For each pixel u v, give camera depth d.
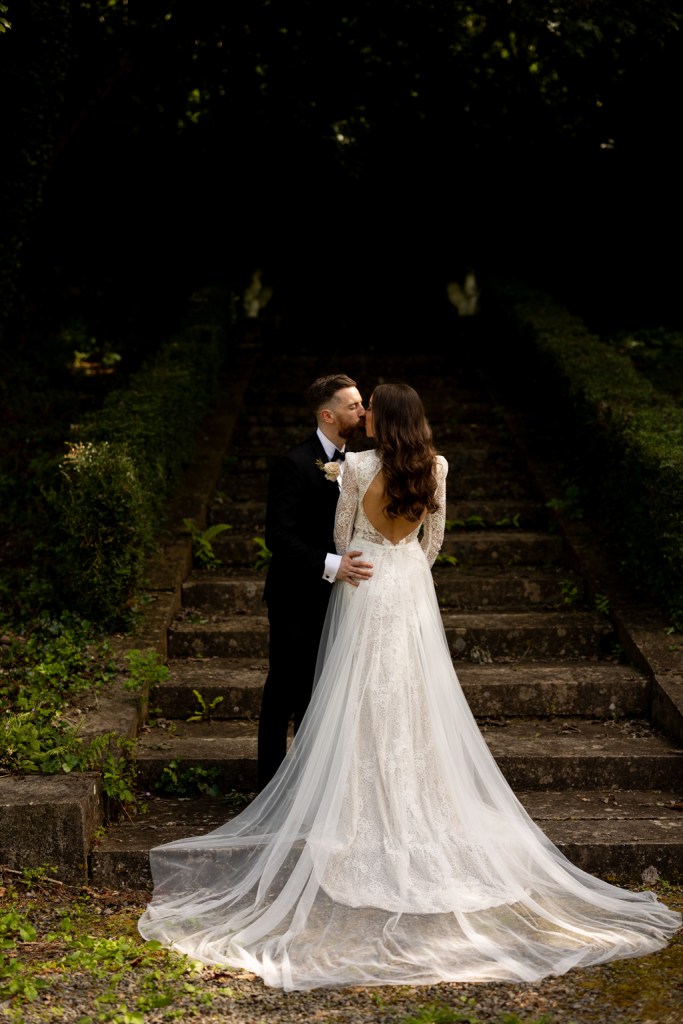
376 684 3.83
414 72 12.14
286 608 4.24
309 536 4.18
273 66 11.74
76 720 4.58
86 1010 3.00
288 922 3.59
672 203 11.72
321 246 13.40
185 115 12.33
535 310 9.96
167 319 11.86
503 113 12.46
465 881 3.64
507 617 5.84
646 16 8.65
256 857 3.86
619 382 7.30
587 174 12.46
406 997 3.10
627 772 4.53
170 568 6.20
